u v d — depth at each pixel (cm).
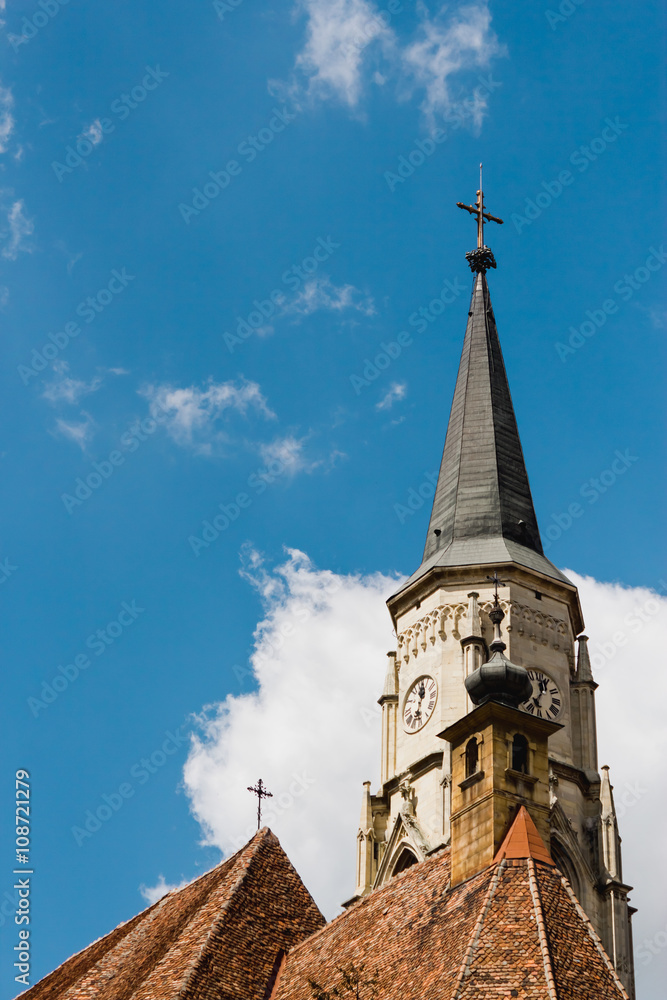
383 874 8831
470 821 5397
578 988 4600
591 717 9306
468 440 10350
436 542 9919
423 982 4847
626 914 8750
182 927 6519
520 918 4850
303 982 5812
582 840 8938
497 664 5641
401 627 9612
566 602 9550
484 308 11138
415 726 9206
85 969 7594
